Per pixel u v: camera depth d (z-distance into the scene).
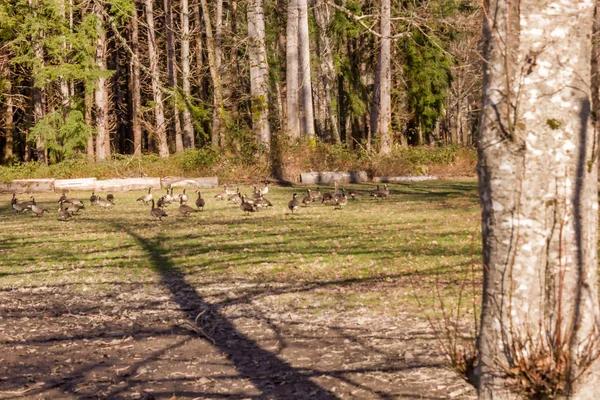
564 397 4.09
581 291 4.13
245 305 10.45
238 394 6.75
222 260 14.15
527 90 4.13
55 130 41.25
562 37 4.12
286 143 38.38
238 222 20.91
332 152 39.53
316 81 60.16
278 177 37.66
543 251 4.11
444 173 41.69
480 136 4.33
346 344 8.26
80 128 40.97
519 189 4.13
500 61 4.20
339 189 32.62
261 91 39.44
